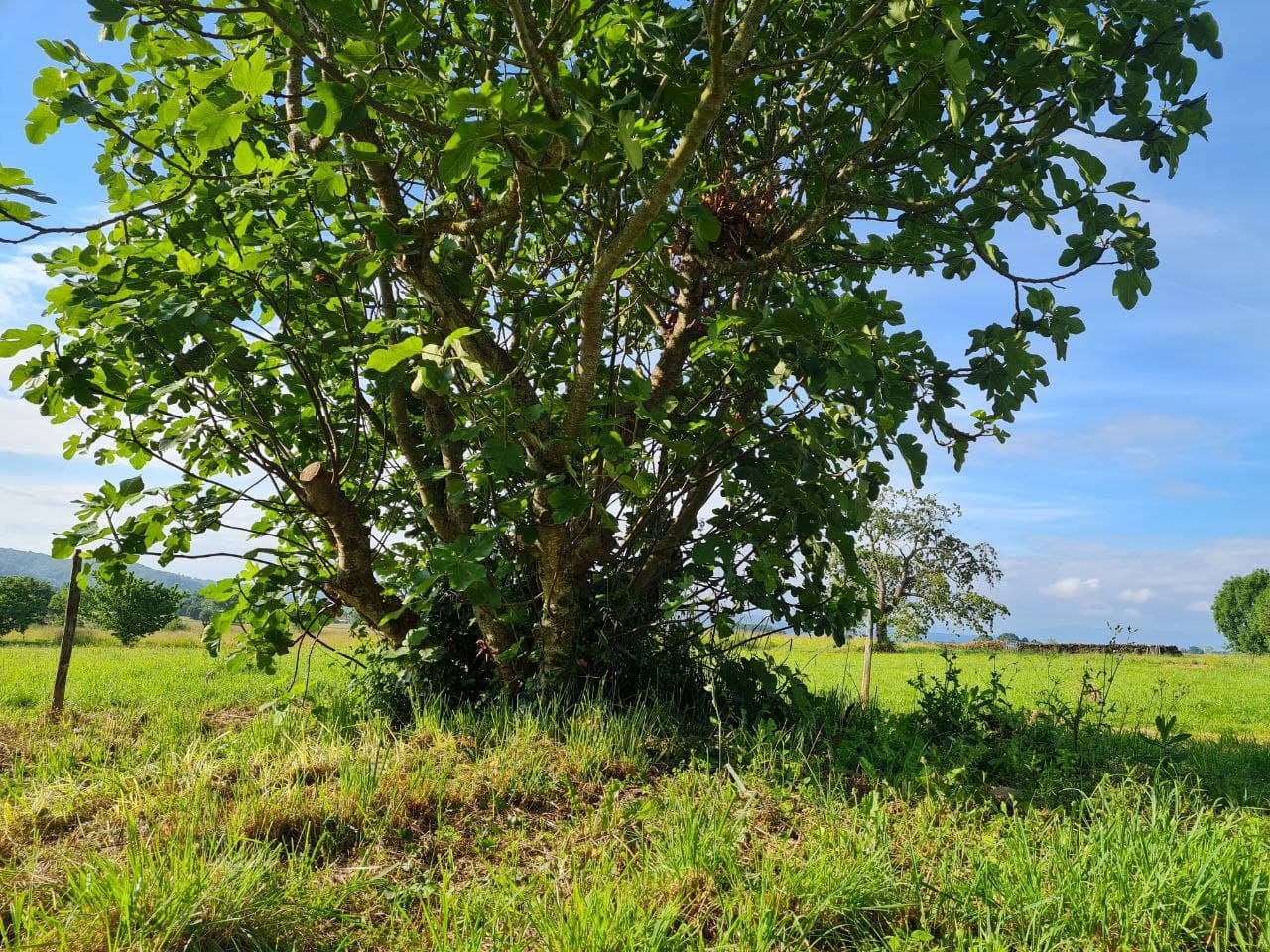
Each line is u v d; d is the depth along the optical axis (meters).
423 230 5.28
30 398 5.56
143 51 5.53
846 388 5.47
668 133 5.97
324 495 6.16
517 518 5.90
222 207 5.23
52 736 6.05
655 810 4.28
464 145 3.37
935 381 5.89
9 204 4.20
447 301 5.56
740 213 6.02
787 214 6.43
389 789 4.38
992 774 5.61
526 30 3.95
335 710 6.52
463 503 6.13
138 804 4.04
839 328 4.55
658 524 7.01
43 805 4.08
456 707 6.62
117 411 5.88
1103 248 5.36
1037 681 14.70
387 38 3.88
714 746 5.65
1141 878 3.41
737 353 5.43
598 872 3.52
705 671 6.86
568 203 6.12
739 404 6.52
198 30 4.00
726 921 3.18
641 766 5.14
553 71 4.37
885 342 5.30
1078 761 5.76
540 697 6.00
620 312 6.45
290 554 6.73
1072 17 4.41
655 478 6.30
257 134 5.70
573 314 6.01
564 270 7.03
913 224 6.04
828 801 4.51
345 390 6.52
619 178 5.48
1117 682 16.05
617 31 5.07
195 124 3.61
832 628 6.51
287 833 3.94
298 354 5.90
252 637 6.62
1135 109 5.03
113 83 4.76
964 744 5.68
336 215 5.62
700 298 6.48
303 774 4.60
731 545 5.85
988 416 5.94
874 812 4.20
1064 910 3.30
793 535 6.23
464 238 6.23
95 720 6.74
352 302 6.43
